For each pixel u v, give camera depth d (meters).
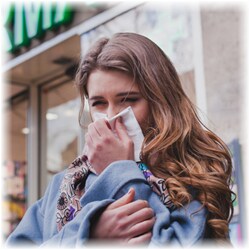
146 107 1.22
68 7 3.73
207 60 2.79
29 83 4.71
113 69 1.21
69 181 1.25
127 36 1.28
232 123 2.62
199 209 1.11
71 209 1.21
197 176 1.16
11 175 4.91
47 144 4.65
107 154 1.17
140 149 1.19
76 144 4.30
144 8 3.15
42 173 4.70
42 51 4.01
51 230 1.22
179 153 1.21
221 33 2.77
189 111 1.29
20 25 4.24
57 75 4.52
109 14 3.36
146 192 1.12
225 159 1.26
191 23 2.89
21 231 1.27
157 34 3.06
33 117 4.72
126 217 1.06
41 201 1.35
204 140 1.27
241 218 2.42
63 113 4.51
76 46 3.89
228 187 1.20
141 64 1.22
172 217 1.11
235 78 2.68
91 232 1.06
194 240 1.06
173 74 1.31
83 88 1.31
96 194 1.12
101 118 1.19
